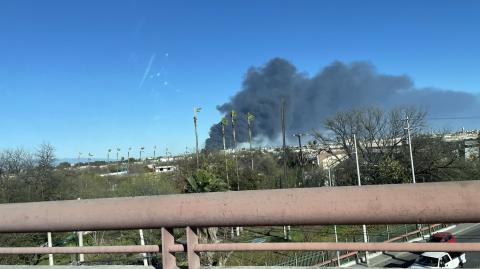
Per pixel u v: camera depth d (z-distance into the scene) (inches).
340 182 2876.5
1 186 1581.0
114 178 2420.0
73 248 125.6
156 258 136.9
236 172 2726.4
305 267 114.3
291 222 100.9
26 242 735.7
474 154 3019.2
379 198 94.1
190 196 111.0
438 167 2682.1
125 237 941.2
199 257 114.8
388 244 97.3
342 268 114.3
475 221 88.1
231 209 105.2
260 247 106.7
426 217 90.9
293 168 3297.2
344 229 758.5
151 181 2222.0
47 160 1716.3
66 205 121.0
